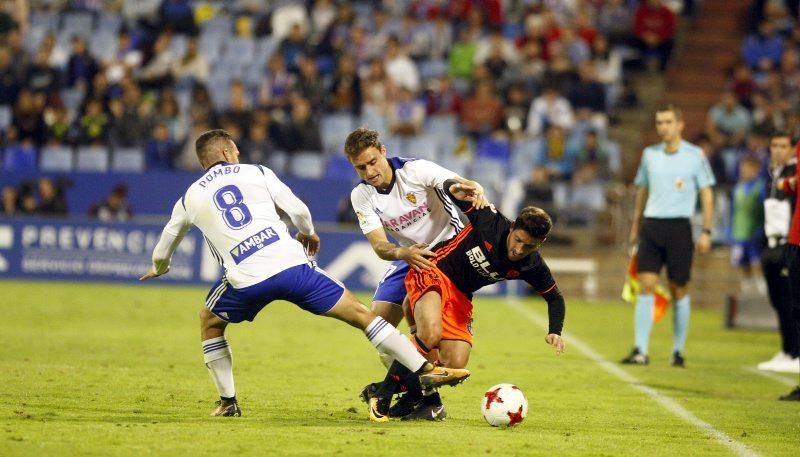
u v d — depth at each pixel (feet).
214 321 84.74
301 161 250.57
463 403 98.12
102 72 270.67
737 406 102.27
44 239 234.79
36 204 241.96
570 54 274.98
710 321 202.18
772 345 163.02
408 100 262.67
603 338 163.63
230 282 82.33
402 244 92.02
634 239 139.74
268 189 84.28
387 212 89.20
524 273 84.94
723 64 290.56
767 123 236.22
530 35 276.21
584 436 82.17
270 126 252.62
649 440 81.61
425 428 82.74
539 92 266.98
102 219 233.76
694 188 135.95
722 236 229.25
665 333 179.93
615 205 235.61
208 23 302.45
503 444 76.79
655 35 284.41
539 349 146.20
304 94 263.49
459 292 87.10
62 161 256.11
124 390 99.25
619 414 94.94
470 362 129.39
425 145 254.88
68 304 187.11
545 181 240.32
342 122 264.72
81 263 233.96
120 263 233.14
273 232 82.69
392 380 85.15
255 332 156.97
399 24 293.64
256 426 81.46
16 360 118.01
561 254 236.02
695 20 302.25
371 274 230.07
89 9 316.60
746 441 82.69
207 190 83.10
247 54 294.05
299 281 81.71
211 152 86.17
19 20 305.32
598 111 264.72
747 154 233.96
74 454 69.26
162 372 112.57
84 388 99.55
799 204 106.42
